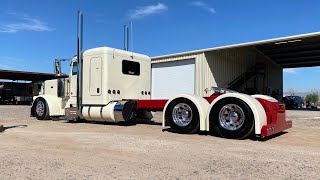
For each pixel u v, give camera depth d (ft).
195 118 25.52
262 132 22.82
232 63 84.12
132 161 15.65
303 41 72.33
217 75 78.18
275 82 110.11
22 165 14.67
